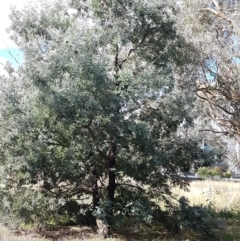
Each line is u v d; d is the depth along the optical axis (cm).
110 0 914
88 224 1071
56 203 977
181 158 974
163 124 952
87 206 1037
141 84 848
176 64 1101
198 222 952
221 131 1577
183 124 951
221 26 1366
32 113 858
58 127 868
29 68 817
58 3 998
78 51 809
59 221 1077
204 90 1425
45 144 869
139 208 909
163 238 976
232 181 2481
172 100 923
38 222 1016
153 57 975
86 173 963
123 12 916
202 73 1385
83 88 809
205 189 1683
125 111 852
